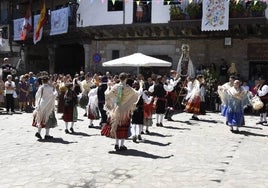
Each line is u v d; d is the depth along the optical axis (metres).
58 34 27.81
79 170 8.05
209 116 17.86
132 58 19.14
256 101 14.76
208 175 7.81
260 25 20.53
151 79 16.47
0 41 31.50
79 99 17.33
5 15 34.59
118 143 10.03
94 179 7.43
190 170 8.17
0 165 8.42
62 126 14.19
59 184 7.11
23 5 33.44
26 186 6.98
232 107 13.44
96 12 25.45
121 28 23.88
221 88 13.67
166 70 24.12
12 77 21.05
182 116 17.61
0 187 6.91
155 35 24.17
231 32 22.20
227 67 22.33
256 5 19.95
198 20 21.28
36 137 11.82
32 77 20.48
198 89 16.30
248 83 21.03
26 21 29.53
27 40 31.73
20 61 32.81
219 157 9.51
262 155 9.84
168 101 16.12
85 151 9.88
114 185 7.09
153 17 23.47
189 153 9.89
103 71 26.00
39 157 9.19
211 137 12.36
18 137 11.84
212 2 20.56
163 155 9.59
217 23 20.47
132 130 11.70
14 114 18.31
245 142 11.63
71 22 26.95
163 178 7.54
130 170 8.09
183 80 20.62
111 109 9.93
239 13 20.36
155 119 16.52
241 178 7.66
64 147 10.36
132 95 9.88
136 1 22.05
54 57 30.42
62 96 15.37
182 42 23.56
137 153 9.73
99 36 25.95
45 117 11.46
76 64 32.12
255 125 15.35
